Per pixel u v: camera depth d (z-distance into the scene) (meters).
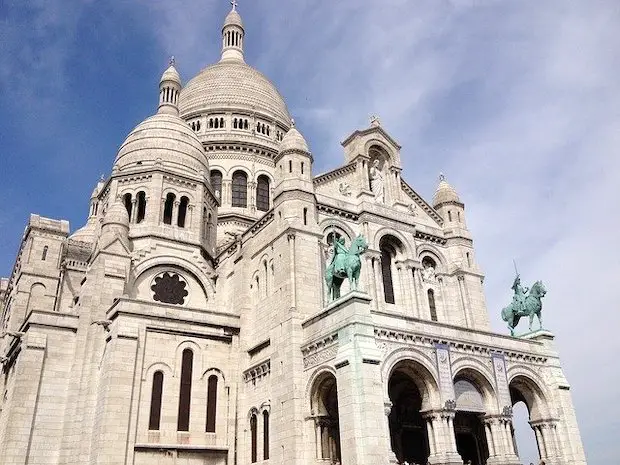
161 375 42.19
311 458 36.59
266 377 42.41
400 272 50.62
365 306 36.19
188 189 56.81
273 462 38.34
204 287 53.56
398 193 54.06
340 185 51.06
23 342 43.12
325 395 38.62
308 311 41.41
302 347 39.56
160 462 39.47
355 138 53.69
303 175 46.94
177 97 70.62
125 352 40.84
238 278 49.88
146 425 39.88
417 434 43.91
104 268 47.47
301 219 44.78
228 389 44.75
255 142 77.62
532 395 43.31
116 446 38.00
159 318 43.38
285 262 43.16
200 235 55.62
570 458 41.31
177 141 60.16
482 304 53.38
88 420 40.72
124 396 39.59
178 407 41.84
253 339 45.72
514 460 37.97
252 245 49.69
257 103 83.75
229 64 91.06
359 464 31.75
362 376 33.44
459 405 38.44
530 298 46.75
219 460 42.03
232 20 101.75
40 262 55.97
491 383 40.03
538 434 42.66
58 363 43.56
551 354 44.69
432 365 37.69
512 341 43.03
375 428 32.47
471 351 40.31
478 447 44.81
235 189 74.12
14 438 40.03
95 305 45.53
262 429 41.28
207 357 44.72
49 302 54.91
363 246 39.09
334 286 39.38
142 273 50.62
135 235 52.06
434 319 51.75
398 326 37.41
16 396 41.16
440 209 58.09
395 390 43.72
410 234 52.19
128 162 57.66
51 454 40.88
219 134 78.12
